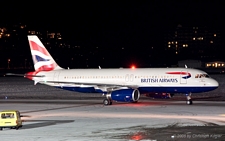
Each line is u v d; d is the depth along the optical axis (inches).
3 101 3878.0
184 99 3905.0
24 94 4788.4
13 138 1967.3
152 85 3489.2
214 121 2404.0
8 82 7603.4
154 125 2283.5
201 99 3902.6
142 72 3565.5
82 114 2834.6
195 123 2332.7
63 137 1973.4
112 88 3582.7
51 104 3545.8
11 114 2258.9
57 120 2564.0
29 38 3986.2
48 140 1905.8
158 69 3555.6
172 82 3417.8
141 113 2817.4
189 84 3376.0
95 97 4261.8
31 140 1911.9
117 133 2052.2
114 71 3693.4
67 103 3624.5
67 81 3826.3
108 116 2696.9
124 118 2583.7
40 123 2450.8
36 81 3951.8
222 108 3058.6
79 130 2162.9
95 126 2288.4
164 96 3644.2
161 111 2908.5
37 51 3973.9
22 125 2380.7
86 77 3759.8
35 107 3321.9
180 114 2728.8
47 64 3954.2
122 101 3358.8
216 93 4717.0
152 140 1862.7
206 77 3383.4
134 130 2128.4
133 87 3540.8
